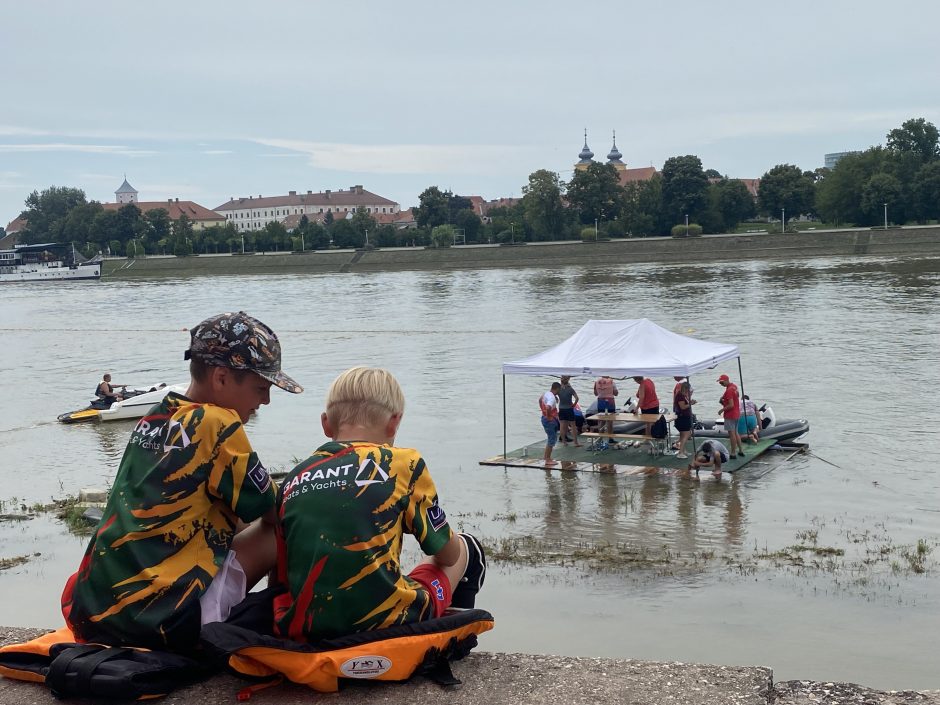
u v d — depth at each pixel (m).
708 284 79.75
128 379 42.31
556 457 21.98
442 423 27.28
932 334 41.91
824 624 11.66
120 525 3.62
